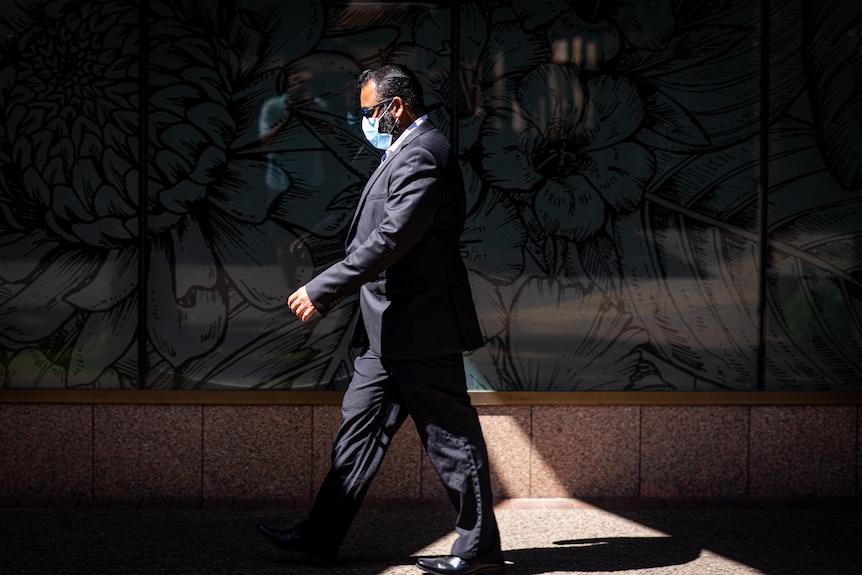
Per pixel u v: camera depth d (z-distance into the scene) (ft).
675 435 18.02
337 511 14.37
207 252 17.62
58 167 17.42
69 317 17.58
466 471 13.87
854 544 15.75
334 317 17.76
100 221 17.51
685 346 18.03
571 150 17.76
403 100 14.01
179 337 17.67
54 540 15.57
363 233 13.92
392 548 15.47
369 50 17.54
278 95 17.52
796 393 17.98
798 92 17.78
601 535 16.16
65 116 17.38
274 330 17.74
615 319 17.98
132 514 16.88
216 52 17.40
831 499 18.06
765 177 17.84
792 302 18.04
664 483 18.06
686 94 17.75
